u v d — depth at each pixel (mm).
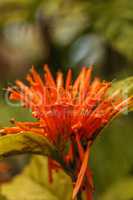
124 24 876
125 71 937
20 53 1301
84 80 465
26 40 1287
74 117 453
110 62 967
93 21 919
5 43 1313
